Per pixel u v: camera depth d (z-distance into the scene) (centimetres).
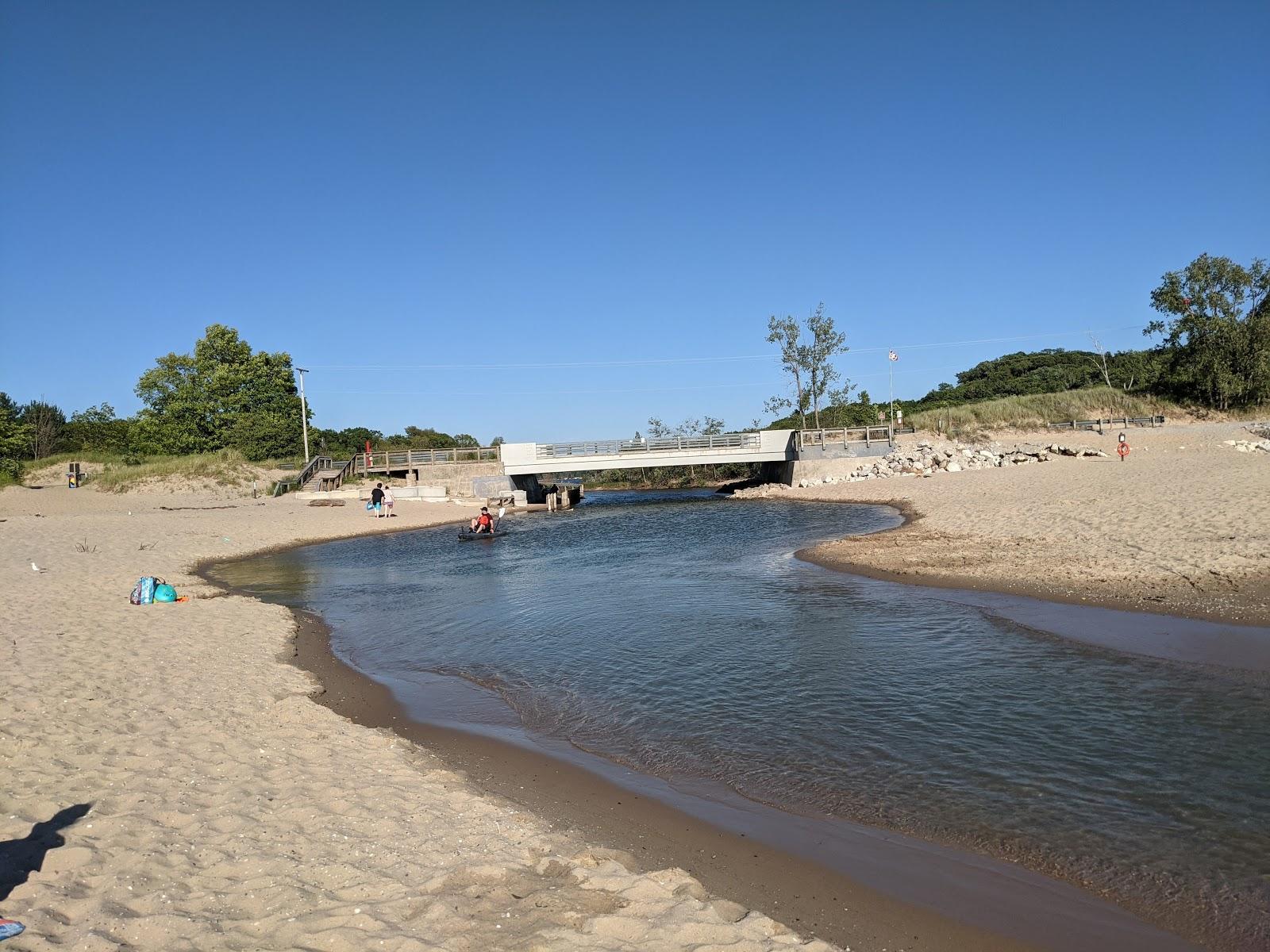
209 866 542
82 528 3141
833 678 1048
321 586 2100
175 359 6506
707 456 5338
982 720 863
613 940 457
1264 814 628
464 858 569
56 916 465
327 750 808
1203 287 5666
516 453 5325
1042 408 5781
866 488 4253
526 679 1131
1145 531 1866
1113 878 552
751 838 636
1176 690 916
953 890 549
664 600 1673
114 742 795
